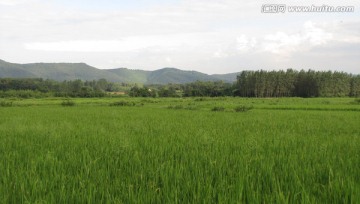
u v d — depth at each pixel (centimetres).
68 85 15038
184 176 508
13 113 2819
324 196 408
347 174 511
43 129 1319
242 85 12162
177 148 791
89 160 634
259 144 865
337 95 11856
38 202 394
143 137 1033
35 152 755
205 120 1952
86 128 1398
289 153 730
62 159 666
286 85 11881
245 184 455
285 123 1725
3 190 438
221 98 8525
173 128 1409
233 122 1791
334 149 794
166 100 7544
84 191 429
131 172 551
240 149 792
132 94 11762
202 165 603
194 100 7638
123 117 2261
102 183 469
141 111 3175
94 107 4366
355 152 751
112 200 397
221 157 662
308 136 1112
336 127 1503
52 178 502
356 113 2788
